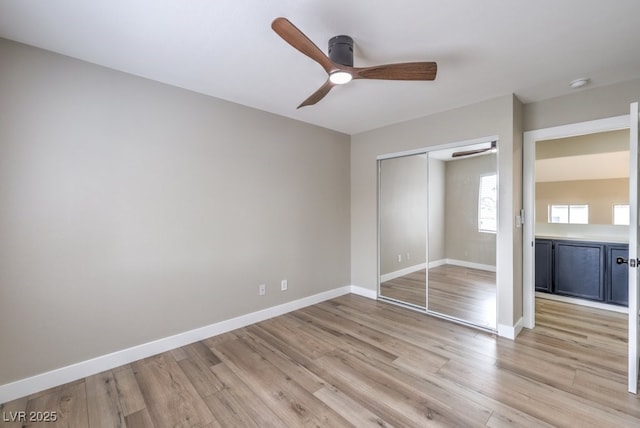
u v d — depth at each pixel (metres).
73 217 2.11
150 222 2.46
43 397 1.92
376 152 3.94
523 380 2.08
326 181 3.92
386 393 1.95
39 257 1.99
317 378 2.12
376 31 1.80
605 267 3.50
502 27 1.77
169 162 2.56
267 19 1.69
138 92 2.39
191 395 1.95
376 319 3.25
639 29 1.79
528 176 3.02
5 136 1.87
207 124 2.79
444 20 1.70
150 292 2.46
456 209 3.23
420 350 2.53
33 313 1.97
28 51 1.95
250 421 1.71
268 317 3.27
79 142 2.13
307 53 1.60
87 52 2.04
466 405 1.82
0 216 1.86
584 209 6.76
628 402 1.83
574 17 1.67
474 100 2.93
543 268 3.96
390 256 3.87
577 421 1.68
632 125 1.97
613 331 2.89
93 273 2.19
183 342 2.64
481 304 3.02
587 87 2.65
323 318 3.28
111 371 2.23
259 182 3.19
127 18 1.68
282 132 3.39
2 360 1.87
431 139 3.34
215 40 1.90
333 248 4.02
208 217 2.80
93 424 1.69
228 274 2.95
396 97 2.84
